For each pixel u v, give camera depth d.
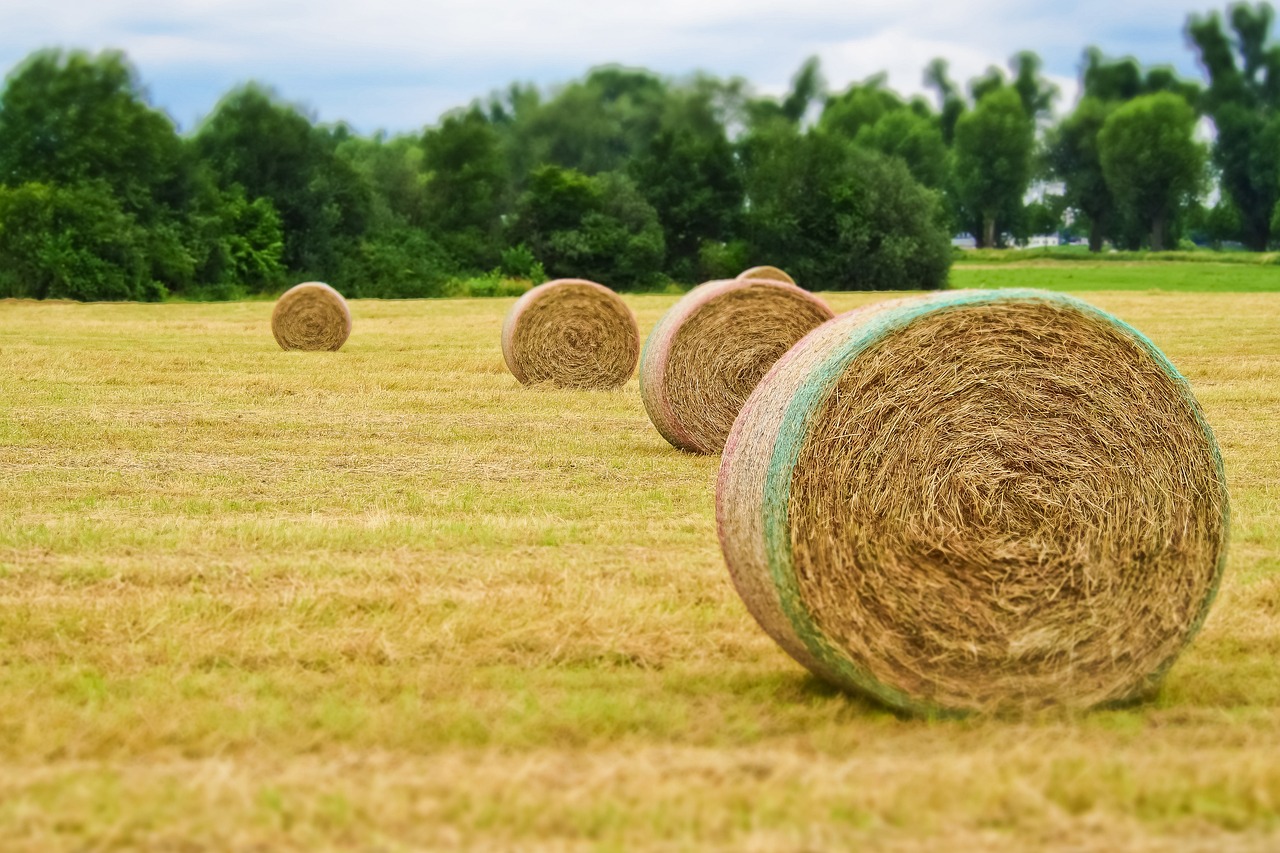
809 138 67.94
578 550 9.12
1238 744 5.50
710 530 9.77
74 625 7.15
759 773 5.06
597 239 67.62
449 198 71.62
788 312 14.18
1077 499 6.36
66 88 59.47
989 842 4.37
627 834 4.41
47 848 4.34
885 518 6.25
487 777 4.89
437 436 14.59
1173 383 6.43
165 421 15.45
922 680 6.17
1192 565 6.38
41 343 26.09
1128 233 92.88
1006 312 6.47
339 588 7.96
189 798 4.68
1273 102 103.19
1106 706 6.28
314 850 4.32
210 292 60.09
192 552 8.95
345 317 26.27
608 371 20.03
